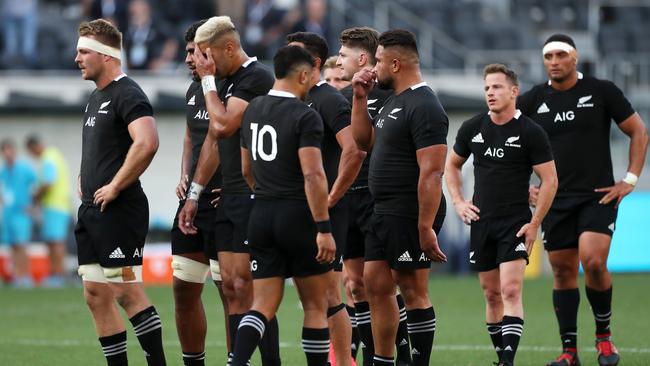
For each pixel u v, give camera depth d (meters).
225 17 27.92
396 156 27.50
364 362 31.11
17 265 67.44
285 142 24.77
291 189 24.92
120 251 27.80
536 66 85.69
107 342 28.19
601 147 33.00
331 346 30.64
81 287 64.19
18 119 72.94
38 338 41.50
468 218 30.95
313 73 27.39
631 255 67.50
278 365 28.39
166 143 72.25
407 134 27.31
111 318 28.27
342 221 27.81
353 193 31.25
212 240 29.27
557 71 33.00
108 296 28.33
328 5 84.25
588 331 41.53
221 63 27.66
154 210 71.94
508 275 29.77
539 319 45.84
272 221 24.97
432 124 26.84
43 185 65.94
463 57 84.69
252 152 25.30
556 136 33.22
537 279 66.38
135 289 28.09
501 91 30.20
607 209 32.69
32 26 80.62
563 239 33.00
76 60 28.44
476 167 30.94
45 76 78.31
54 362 34.94
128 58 75.62
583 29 98.38
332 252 24.70
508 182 30.28
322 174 24.44
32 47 80.38
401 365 31.22
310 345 25.45
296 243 24.92
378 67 27.84
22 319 48.06
